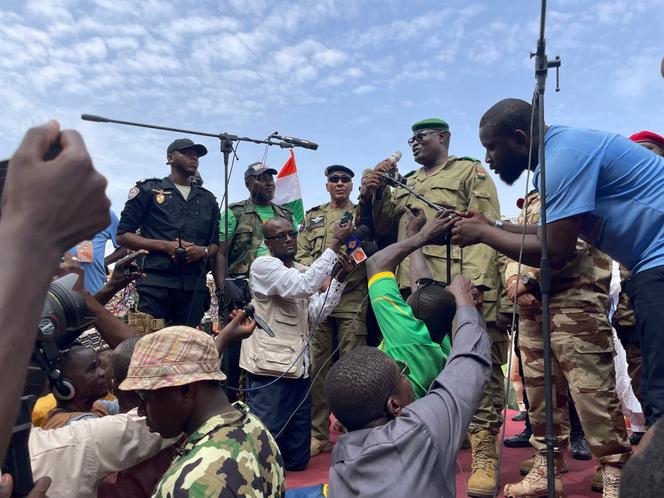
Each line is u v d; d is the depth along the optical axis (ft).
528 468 13.12
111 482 7.50
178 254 15.02
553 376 11.58
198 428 6.10
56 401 8.18
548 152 8.16
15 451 3.05
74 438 6.69
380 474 4.71
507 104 8.55
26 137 2.17
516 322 13.80
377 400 5.34
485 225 8.48
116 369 7.89
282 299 14.15
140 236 15.65
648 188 7.66
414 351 6.70
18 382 2.02
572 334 10.40
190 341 6.25
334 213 18.33
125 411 8.02
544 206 7.28
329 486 5.05
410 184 15.74
